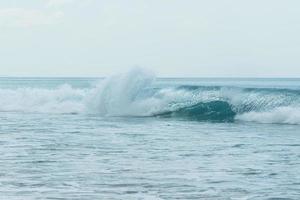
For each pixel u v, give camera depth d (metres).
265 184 19.30
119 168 22.36
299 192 18.08
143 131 36.75
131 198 17.28
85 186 18.97
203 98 48.97
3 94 61.34
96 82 60.56
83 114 54.16
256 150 27.44
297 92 44.19
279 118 43.72
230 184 19.30
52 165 23.09
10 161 24.14
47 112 57.19
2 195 17.64
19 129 37.88
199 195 17.69
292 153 26.38
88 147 28.53
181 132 36.31
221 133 35.53
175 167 22.61
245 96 46.66
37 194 17.77
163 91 51.56
